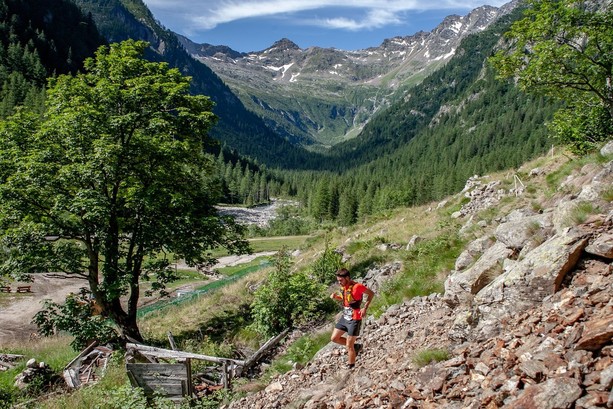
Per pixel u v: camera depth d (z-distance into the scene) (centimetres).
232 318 2209
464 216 2311
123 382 1385
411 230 2484
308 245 3650
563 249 671
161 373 1218
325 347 1139
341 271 912
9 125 2080
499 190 2297
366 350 980
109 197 2044
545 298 642
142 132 2117
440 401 527
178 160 2194
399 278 1434
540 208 1242
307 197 19600
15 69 17588
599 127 1750
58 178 1881
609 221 699
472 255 1138
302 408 785
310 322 1683
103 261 2103
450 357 659
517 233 895
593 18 1554
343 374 873
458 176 15062
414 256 1711
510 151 19412
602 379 398
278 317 1725
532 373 456
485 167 18512
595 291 575
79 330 1908
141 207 2052
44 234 1927
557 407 390
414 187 14838
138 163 2102
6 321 3884
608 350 436
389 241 2370
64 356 1945
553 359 464
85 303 2095
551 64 1684
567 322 528
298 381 990
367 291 906
